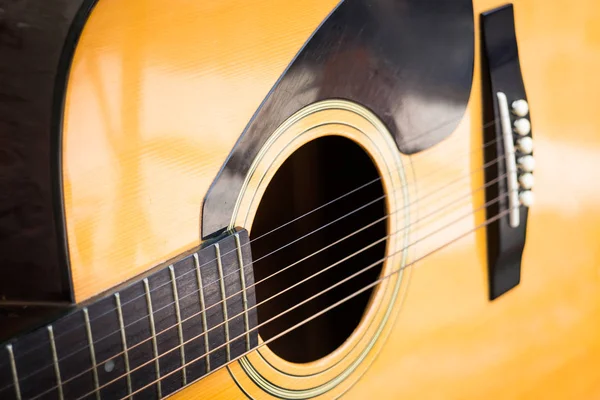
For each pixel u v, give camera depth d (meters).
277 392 0.70
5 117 0.62
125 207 0.64
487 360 0.80
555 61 0.79
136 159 0.64
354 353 0.73
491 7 0.76
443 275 0.77
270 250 0.80
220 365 0.67
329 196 0.79
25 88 0.61
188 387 0.67
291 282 0.81
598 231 0.83
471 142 0.77
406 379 0.76
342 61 0.71
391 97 0.73
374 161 0.73
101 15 0.62
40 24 0.61
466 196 0.77
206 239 0.67
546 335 0.82
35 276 0.63
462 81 0.75
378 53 0.72
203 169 0.66
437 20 0.74
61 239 0.62
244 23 0.67
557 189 0.81
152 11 0.64
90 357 0.62
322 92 0.70
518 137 0.78
